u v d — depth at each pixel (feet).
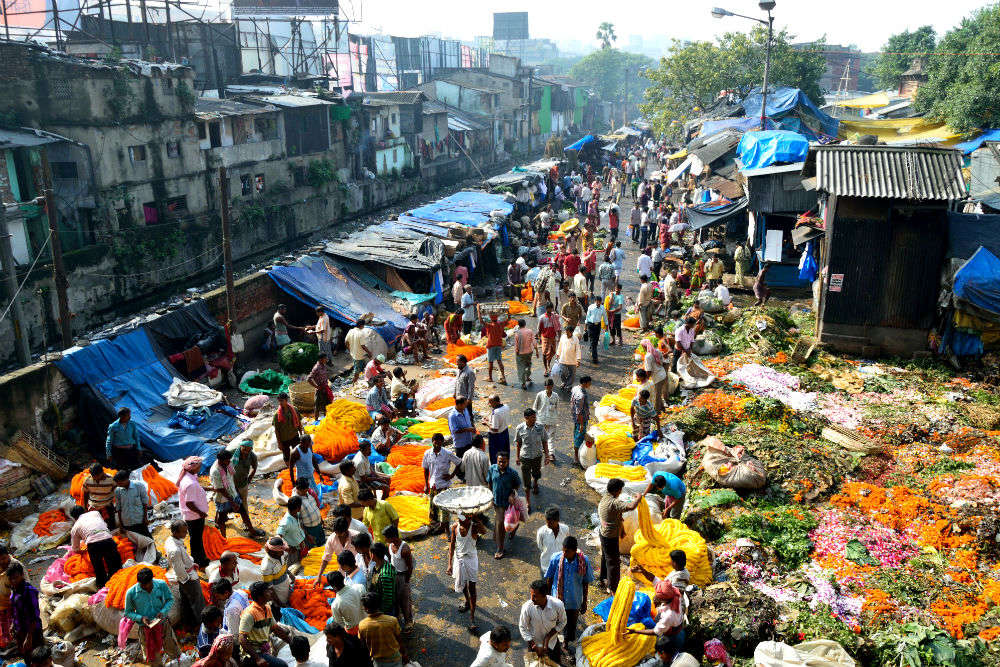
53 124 84.99
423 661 29.73
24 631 28.50
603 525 32.53
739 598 30.53
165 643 28.73
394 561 30.32
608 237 112.57
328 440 46.55
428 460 38.73
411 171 173.27
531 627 27.04
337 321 67.56
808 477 39.70
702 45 169.17
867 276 57.36
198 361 55.62
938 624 29.22
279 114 120.78
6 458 41.39
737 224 90.38
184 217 101.81
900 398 50.39
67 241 86.38
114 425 40.40
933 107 107.45
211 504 41.14
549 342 60.08
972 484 37.86
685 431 46.32
